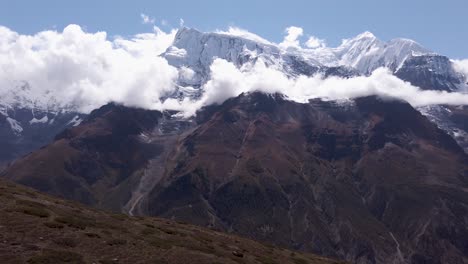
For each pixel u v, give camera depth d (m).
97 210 91.12
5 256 46.41
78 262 48.88
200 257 61.62
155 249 60.16
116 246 57.31
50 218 61.50
